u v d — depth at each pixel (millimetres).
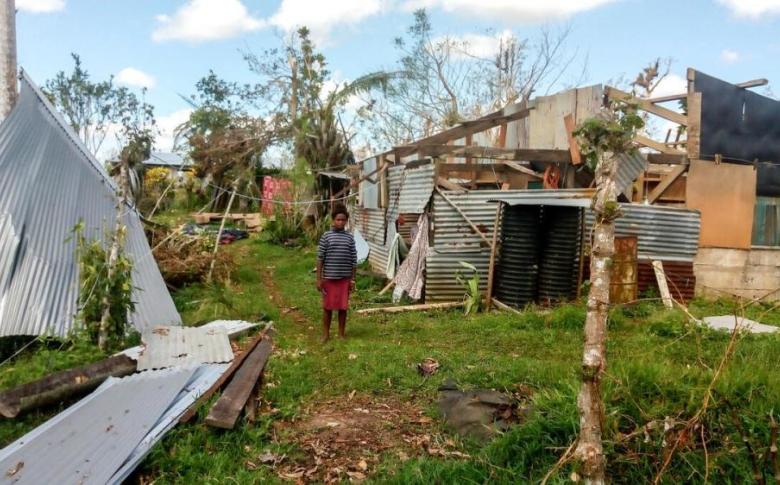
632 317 9164
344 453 4254
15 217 7023
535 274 9867
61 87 32844
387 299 11062
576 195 10367
